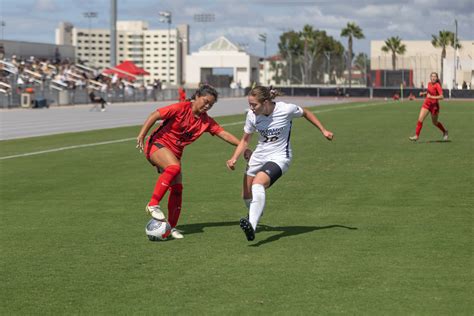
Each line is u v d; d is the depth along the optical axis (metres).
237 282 7.50
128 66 89.88
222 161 19.45
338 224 10.66
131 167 18.19
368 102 79.62
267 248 9.08
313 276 7.70
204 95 9.55
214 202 12.80
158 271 7.99
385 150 22.14
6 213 11.79
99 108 59.38
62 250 9.08
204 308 6.64
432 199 12.91
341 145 24.02
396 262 8.29
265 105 9.55
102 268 8.15
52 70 79.50
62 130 33.09
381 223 10.70
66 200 13.10
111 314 6.51
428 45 132.12
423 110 24.83
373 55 134.25
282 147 9.73
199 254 8.80
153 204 9.54
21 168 18.03
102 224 10.82
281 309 6.59
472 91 94.19
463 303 6.73
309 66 113.06
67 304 6.81
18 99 59.44
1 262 8.45
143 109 58.81
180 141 9.74
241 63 125.31
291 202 12.71
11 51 86.19
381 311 6.51
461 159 19.45
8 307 6.73
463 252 8.76
